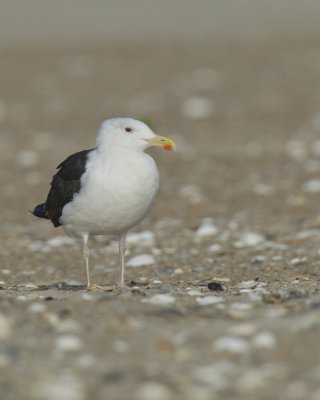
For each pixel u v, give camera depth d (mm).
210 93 31188
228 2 52031
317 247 14688
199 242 15602
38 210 12562
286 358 7512
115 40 42406
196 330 8328
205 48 39844
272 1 52094
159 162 22859
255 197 19156
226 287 11617
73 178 11289
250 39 41875
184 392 6871
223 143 24750
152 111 28797
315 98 29750
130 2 51781
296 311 9047
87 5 50844
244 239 15469
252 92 31125
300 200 18562
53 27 45688
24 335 8164
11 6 49969
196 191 19750
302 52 37969
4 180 21344
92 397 6824
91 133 26219
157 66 36062
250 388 6922
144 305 9391
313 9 50062
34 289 11641
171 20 47500
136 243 15688
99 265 14367
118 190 10930
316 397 6727
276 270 13219
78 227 11586
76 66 36344
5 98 31219
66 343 7910
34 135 26109
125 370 7324
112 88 32438
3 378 7184
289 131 25812
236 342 7816
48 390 6918
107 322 8633
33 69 35906
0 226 17438
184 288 11398
